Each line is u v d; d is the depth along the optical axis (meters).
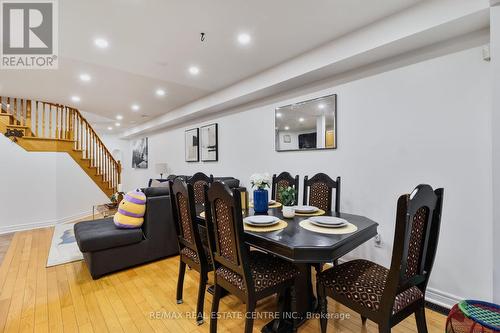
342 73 2.80
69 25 2.24
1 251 3.34
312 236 1.54
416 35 2.00
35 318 1.88
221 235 1.58
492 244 1.72
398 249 1.16
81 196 5.42
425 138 2.18
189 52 2.79
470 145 1.95
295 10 2.06
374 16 2.14
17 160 4.46
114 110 5.61
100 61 3.00
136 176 8.59
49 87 3.96
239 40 2.54
